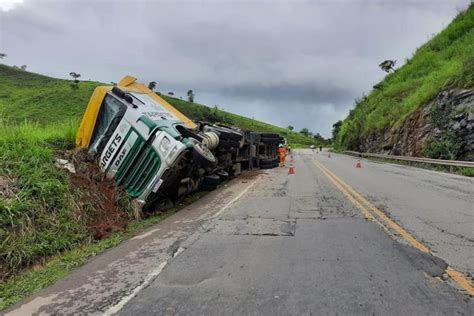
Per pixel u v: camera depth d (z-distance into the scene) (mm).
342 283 4152
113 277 4641
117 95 9336
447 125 24250
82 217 6906
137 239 6457
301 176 16969
